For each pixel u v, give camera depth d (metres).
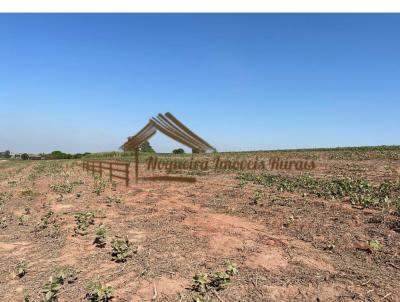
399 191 11.03
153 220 8.86
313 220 8.10
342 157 26.11
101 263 6.07
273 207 9.65
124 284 5.20
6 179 23.25
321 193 11.21
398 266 5.41
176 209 10.00
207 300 4.40
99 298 4.60
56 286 4.84
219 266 5.70
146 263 5.96
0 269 6.04
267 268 5.51
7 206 11.73
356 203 9.56
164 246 6.77
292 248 6.34
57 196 13.27
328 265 5.57
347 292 4.65
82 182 17.91
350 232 7.12
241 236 7.14
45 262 6.28
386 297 4.48
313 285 4.89
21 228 8.73
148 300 4.70
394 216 8.05
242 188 13.23
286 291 4.75
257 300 4.54
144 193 13.15
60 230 8.16
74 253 6.64
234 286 4.95
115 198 12.20
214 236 7.17
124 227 8.31
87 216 8.94
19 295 5.05
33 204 11.97
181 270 5.61
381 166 19.09
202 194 12.39
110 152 44.91
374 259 5.74
